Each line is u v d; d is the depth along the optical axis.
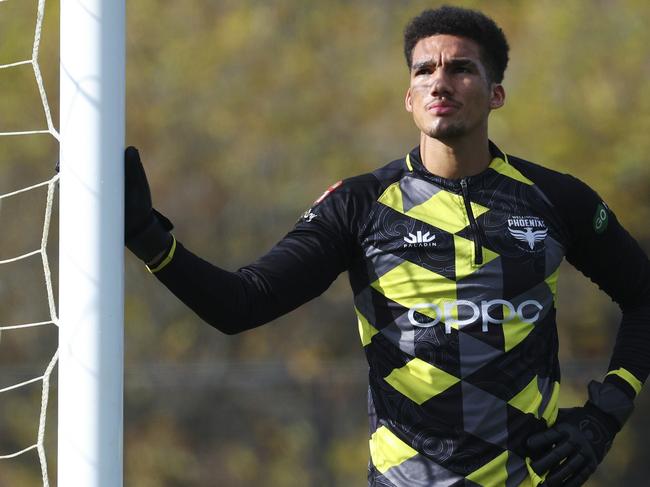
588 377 43.59
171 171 57.12
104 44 9.65
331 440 46.88
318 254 10.63
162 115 56.81
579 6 54.12
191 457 47.78
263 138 57.34
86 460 9.40
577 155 53.72
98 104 9.60
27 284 49.03
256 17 57.44
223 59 57.09
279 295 10.48
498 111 54.38
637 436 45.06
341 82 57.28
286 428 47.19
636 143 53.16
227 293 10.14
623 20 53.88
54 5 51.75
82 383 9.44
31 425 46.28
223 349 55.97
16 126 51.50
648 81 53.75
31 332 48.72
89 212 9.52
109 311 9.50
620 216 53.53
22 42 51.28
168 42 56.66
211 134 57.12
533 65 54.28
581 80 53.97
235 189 57.28
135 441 47.97
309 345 55.72
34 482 46.03
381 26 57.84
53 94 51.59
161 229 9.85
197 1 57.22
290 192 56.94
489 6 55.28
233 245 57.22
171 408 48.25
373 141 57.19
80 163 9.55
